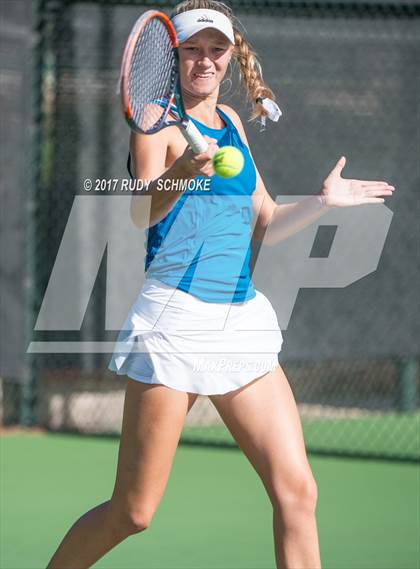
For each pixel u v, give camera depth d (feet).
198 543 45.70
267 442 30.07
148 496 29.91
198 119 31.14
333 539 46.50
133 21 66.95
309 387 78.13
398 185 67.82
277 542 30.01
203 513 51.03
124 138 67.10
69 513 50.93
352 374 78.02
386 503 53.36
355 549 44.88
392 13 67.26
